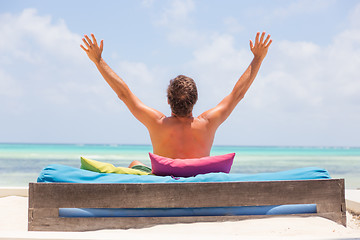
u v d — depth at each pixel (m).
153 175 2.78
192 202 2.59
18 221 3.53
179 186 2.59
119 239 1.95
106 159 30.55
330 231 2.47
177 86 3.01
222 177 2.72
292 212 2.70
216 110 3.17
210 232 2.45
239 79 3.30
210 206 2.60
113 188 2.58
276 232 2.44
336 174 20.41
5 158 31.16
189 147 3.05
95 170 2.89
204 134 3.08
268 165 26.02
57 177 2.69
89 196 2.57
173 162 2.82
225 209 2.65
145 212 2.62
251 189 2.63
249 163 27.80
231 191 2.62
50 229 2.57
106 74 3.18
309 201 2.69
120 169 2.90
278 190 2.66
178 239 1.97
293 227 2.53
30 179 16.09
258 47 3.34
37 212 2.57
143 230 2.52
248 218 2.66
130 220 2.61
